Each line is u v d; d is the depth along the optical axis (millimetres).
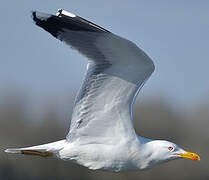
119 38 13312
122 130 14461
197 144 28875
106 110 14391
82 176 26641
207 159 27672
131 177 26047
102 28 13328
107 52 13781
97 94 14305
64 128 29109
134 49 13469
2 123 28906
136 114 29141
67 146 14680
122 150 14453
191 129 29547
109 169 14633
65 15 13469
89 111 14453
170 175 26109
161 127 28984
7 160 27453
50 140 28562
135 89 14141
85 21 13406
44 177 26906
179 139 28906
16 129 28750
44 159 26984
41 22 13414
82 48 13852
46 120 29250
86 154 14570
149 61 13664
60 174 26875
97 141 14555
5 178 27344
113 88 14203
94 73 14086
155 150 14633
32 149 14742
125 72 13961
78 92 14312
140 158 14547
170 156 14750
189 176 26453
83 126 14570
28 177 27203
